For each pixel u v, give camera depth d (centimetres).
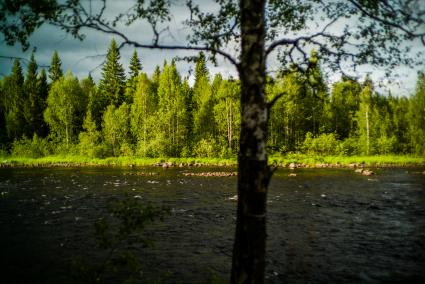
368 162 5338
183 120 6600
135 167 5038
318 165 5056
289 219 1759
